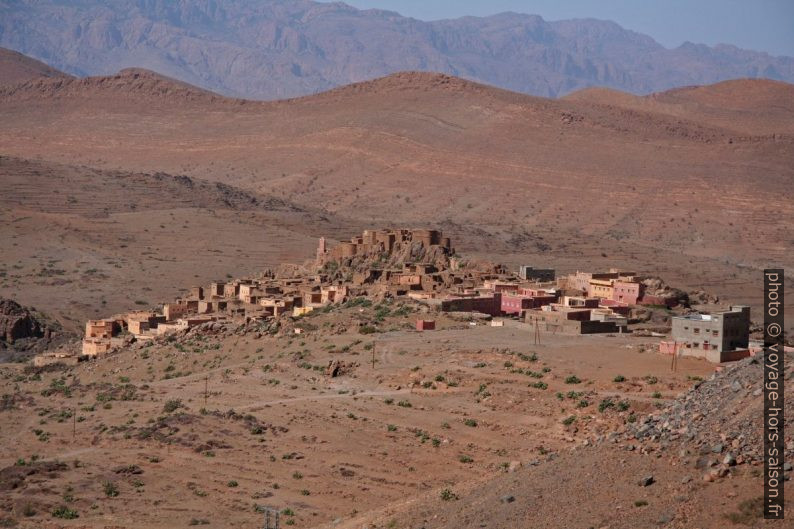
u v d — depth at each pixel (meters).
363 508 132.88
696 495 94.12
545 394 170.75
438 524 106.25
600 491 99.56
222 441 157.38
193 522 129.12
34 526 127.81
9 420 178.25
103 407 183.00
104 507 133.88
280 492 139.12
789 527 87.94
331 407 172.62
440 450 153.25
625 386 171.38
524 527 98.19
